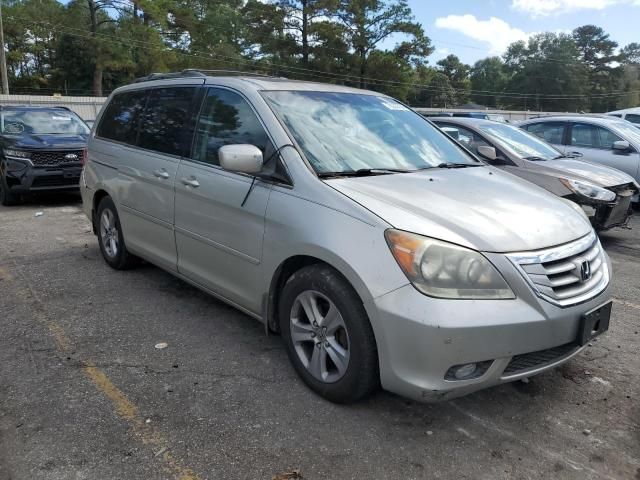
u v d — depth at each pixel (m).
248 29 51.06
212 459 2.66
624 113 14.87
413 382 2.67
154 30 47.84
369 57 50.06
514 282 2.70
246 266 3.55
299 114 3.70
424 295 2.62
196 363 3.60
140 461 2.63
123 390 3.26
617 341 4.08
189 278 4.26
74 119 10.80
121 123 5.24
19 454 2.67
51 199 10.00
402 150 3.89
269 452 2.71
